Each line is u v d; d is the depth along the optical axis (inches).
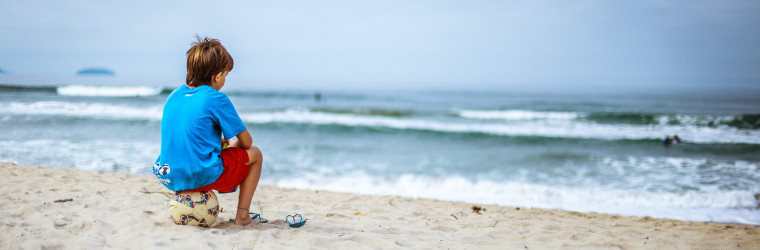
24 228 100.7
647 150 549.3
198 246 94.9
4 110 764.6
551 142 621.3
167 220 116.0
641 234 159.8
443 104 1396.4
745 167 417.4
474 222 167.5
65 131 545.3
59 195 155.0
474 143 611.2
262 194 218.8
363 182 341.1
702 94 2564.0
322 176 362.3
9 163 256.7
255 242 100.2
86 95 1140.5
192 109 98.4
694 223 209.3
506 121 904.3
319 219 146.3
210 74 102.5
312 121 786.2
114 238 99.1
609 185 341.1
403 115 1005.8
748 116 843.4
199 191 106.2
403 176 370.6
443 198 292.7
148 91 1268.5
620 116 903.7
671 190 318.3
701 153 521.0
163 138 101.2
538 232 148.0
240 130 102.8
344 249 102.2
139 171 331.6
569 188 327.9
